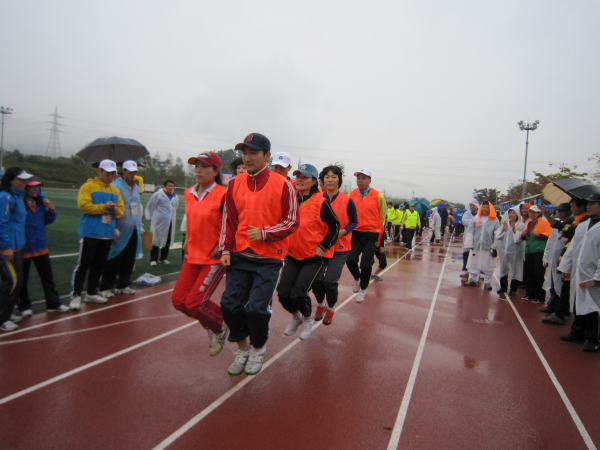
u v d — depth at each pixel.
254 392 3.18
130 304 5.56
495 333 5.07
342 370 3.67
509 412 3.06
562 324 5.60
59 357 3.69
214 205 3.47
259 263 3.12
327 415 2.89
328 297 4.52
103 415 2.76
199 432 2.61
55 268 7.38
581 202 5.21
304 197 3.97
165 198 8.38
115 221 5.49
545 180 26.25
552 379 3.73
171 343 4.16
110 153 6.93
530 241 7.06
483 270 8.02
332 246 4.07
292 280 3.90
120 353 3.85
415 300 6.67
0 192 4.21
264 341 3.21
